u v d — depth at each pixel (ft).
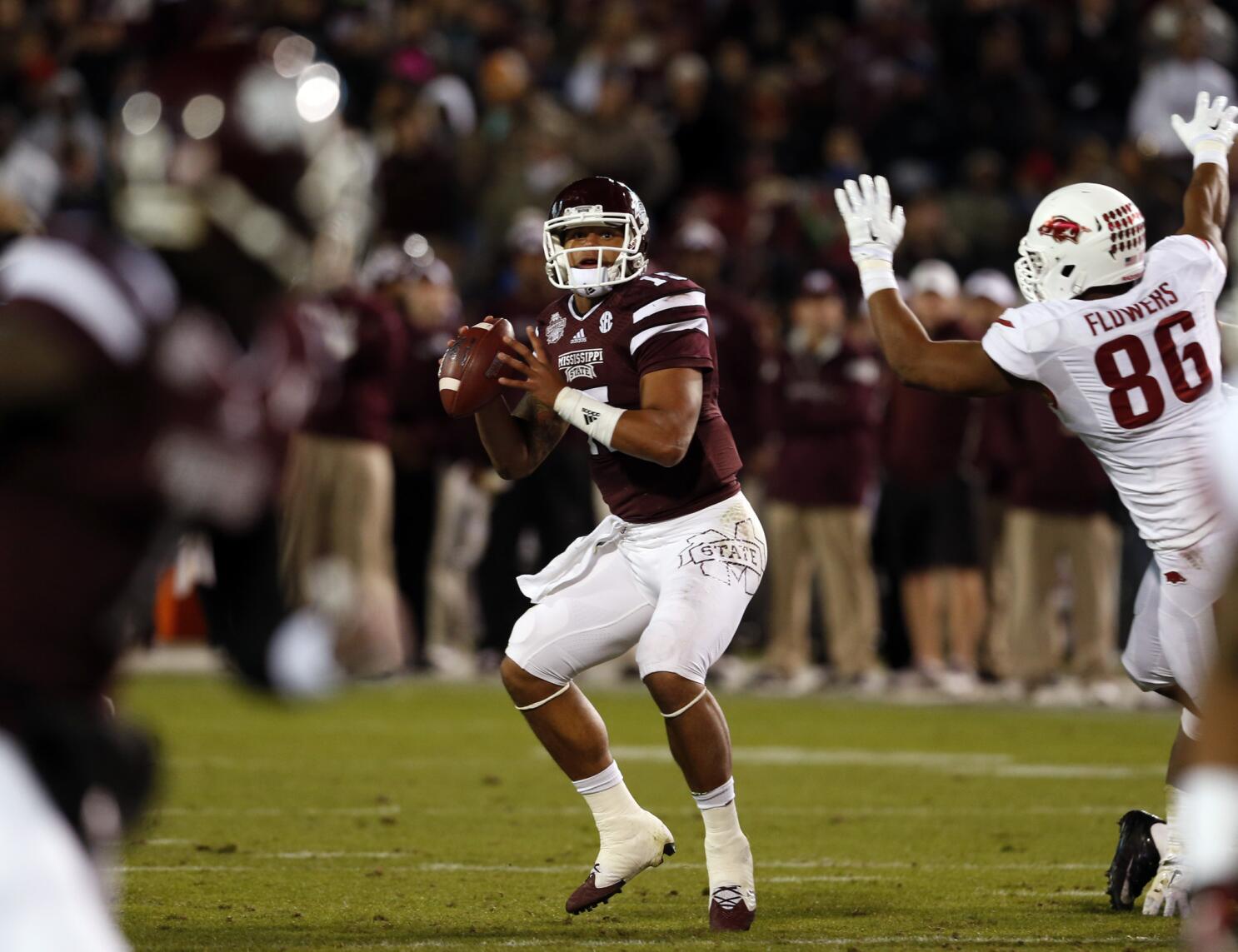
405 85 157.07
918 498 118.62
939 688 120.16
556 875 58.13
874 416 119.65
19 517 23.89
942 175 170.60
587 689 123.44
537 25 195.83
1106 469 51.52
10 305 23.35
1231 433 23.86
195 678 124.47
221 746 92.17
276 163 24.95
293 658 26.81
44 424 23.48
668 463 49.55
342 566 26.99
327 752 90.58
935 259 143.43
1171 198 145.69
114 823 25.09
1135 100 182.91
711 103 174.60
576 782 51.52
